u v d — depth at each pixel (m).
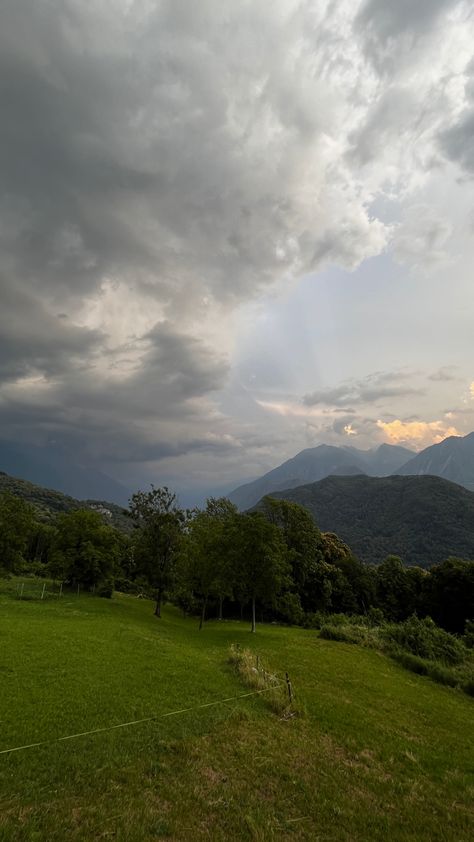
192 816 10.30
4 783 10.36
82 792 10.54
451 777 15.18
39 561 90.12
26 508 60.19
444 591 72.19
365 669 33.06
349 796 12.55
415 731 20.12
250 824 10.24
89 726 14.10
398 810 12.17
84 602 49.69
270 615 69.12
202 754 13.62
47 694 16.30
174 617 57.09
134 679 19.77
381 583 86.56
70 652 23.03
